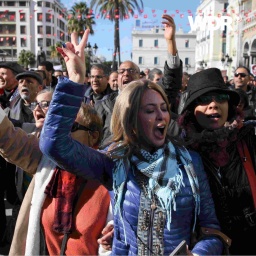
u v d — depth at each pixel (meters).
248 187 1.98
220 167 1.99
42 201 2.19
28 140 2.25
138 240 1.61
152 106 1.62
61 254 2.15
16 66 5.06
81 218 2.12
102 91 5.91
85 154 1.67
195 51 72.75
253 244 1.98
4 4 67.38
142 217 1.60
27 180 2.93
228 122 2.21
